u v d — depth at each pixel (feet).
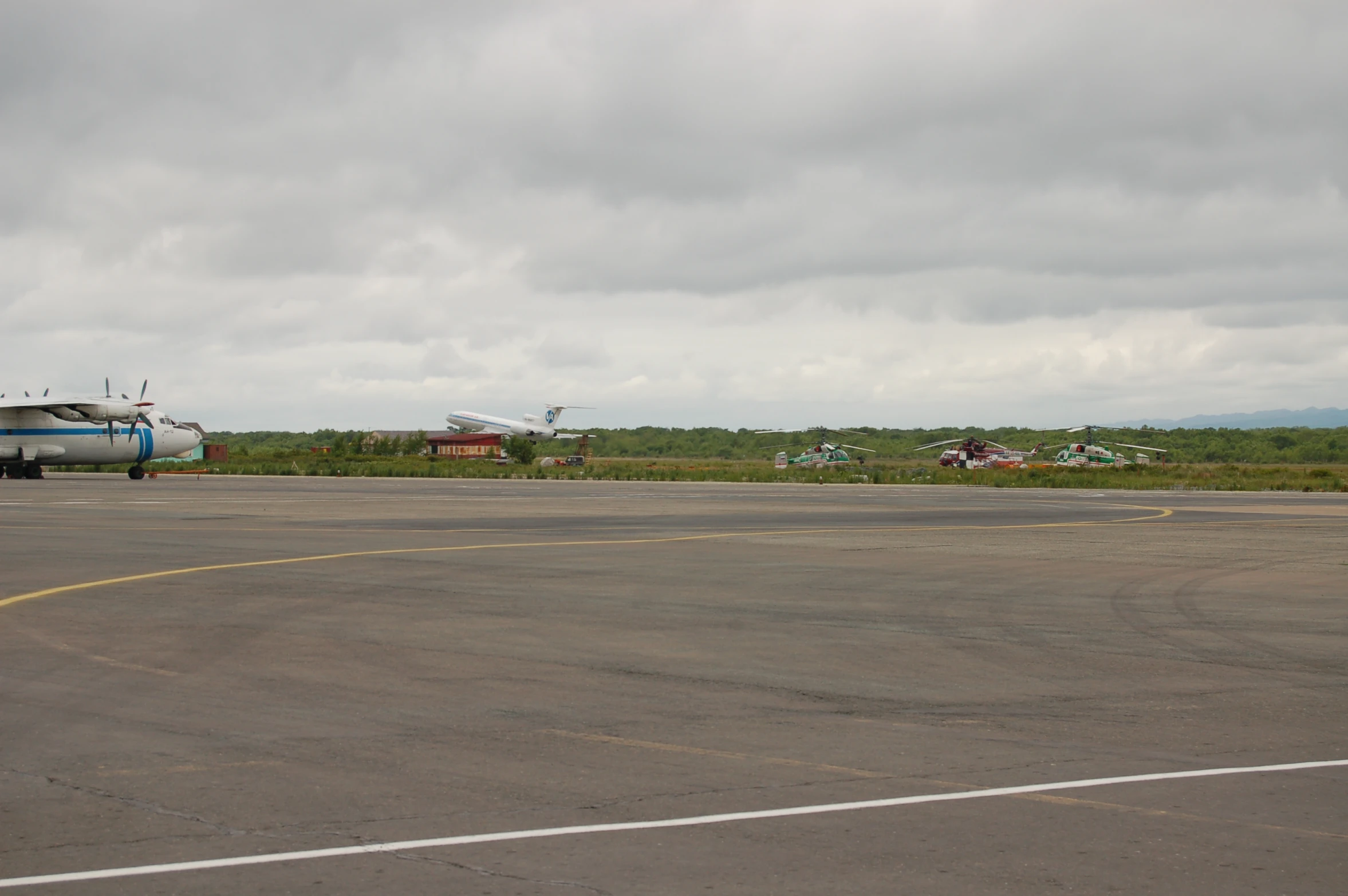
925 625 42.88
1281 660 36.29
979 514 114.32
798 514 112.16
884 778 22.33
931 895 16.44
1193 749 24.89
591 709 28.30
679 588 52.95
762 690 30.81
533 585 53.31
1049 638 40.14
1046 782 22.13
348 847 18.15
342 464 288.51
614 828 19.19
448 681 31.58
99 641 37.32
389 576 56.03
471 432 444.96
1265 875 17.26
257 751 23.98
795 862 17.69
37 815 19.58
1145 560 68.69
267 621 41.83
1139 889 16.71
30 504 114.01
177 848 18.01
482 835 18.76
